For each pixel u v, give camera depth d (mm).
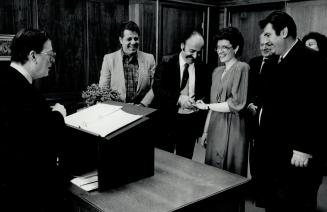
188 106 2508
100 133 1440
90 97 2131
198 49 2506
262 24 2148
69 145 1569
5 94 1315
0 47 3172
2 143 1294
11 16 3365
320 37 3242
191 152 2787
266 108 2188
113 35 4195
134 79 2980
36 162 1345
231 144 2350
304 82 1947
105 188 1457
